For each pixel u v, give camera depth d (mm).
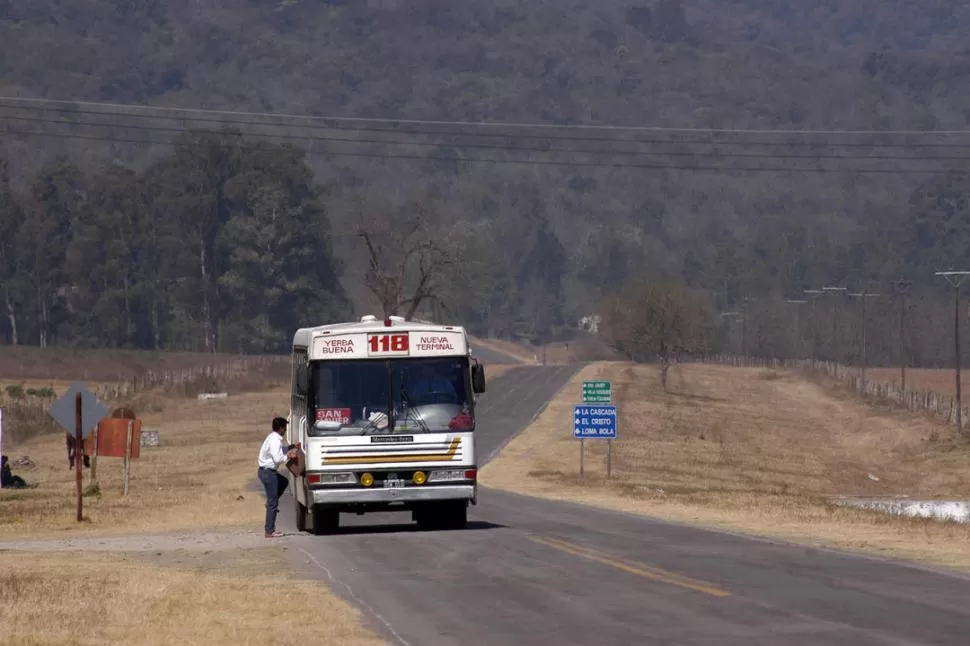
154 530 109188
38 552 87625
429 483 92750
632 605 56438
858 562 70938
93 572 74125
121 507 134875
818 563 70438
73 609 59469
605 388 183625
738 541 84062
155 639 51750
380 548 82188
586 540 84750
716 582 62719
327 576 68875
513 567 70312
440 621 54125
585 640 48750
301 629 53156
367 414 92688
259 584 66562
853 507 143125
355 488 92125
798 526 99625
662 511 119688
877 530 95312
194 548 88250
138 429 159125
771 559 72562
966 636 47719
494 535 89250
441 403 93562
